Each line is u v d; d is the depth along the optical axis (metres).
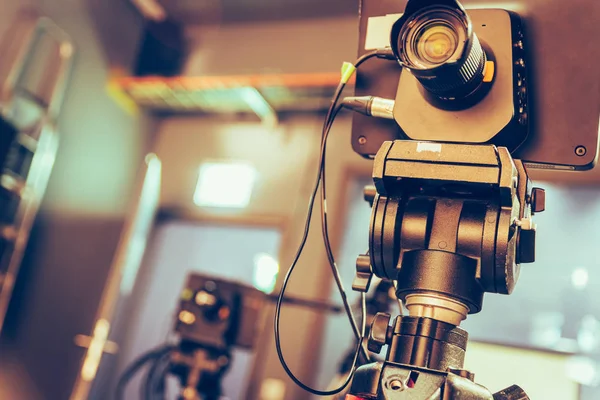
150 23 4.93
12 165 3.53
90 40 4.44
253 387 3.75
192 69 4.80
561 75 0.75
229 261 4.52
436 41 0.68
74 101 4.30
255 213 4.33
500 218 0.67
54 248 4.14
